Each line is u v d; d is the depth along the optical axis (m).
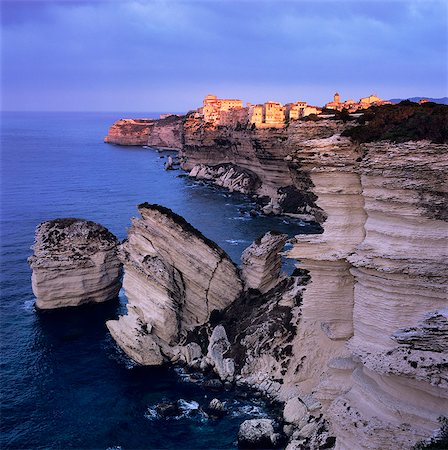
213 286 50.94
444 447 25.17
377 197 32.56
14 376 43.19
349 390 31.73
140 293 49.00
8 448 34.22
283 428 36.16
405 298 31.27
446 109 35.09
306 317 38.47
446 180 30.00
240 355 43.88
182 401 39.88
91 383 42.41
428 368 26.91
